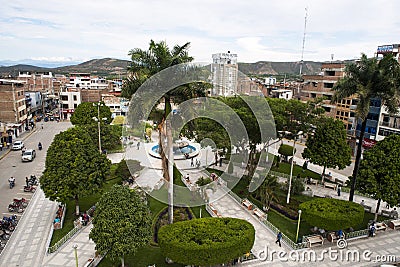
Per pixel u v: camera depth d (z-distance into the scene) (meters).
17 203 27.62
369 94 26.16
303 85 67.44
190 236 18.61
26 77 109.88
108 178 35.75
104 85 123.94
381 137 44.53
